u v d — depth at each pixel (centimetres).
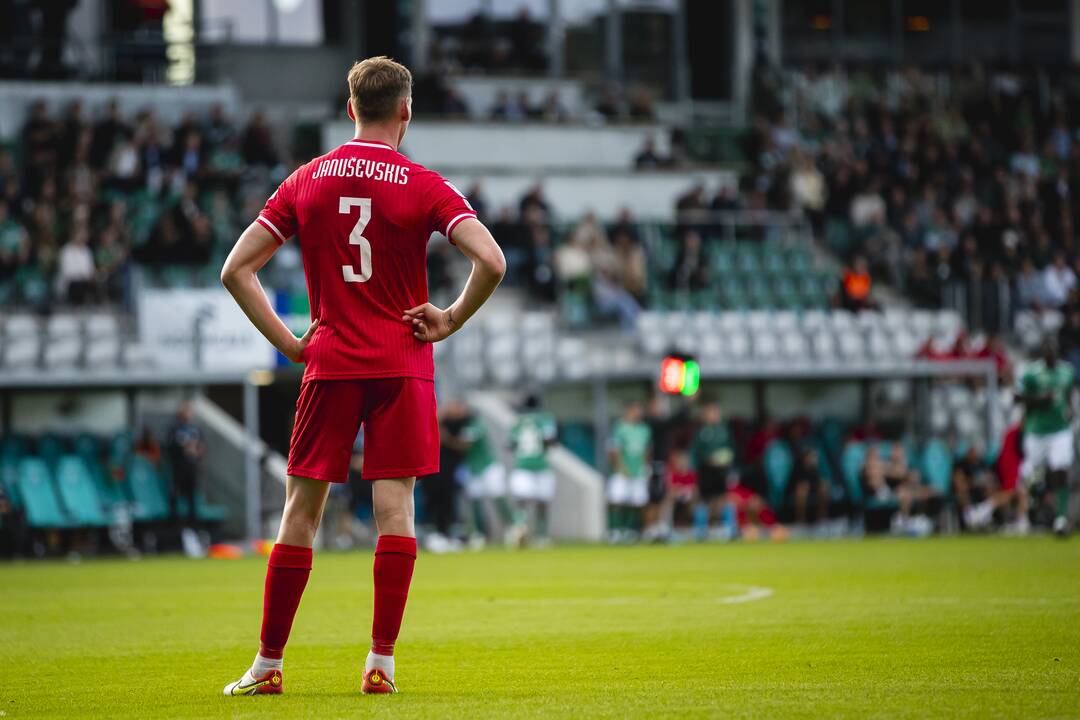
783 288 10700
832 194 11644
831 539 8162
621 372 8669
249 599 4325
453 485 8125
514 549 7681
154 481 8006
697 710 1828
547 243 10175
